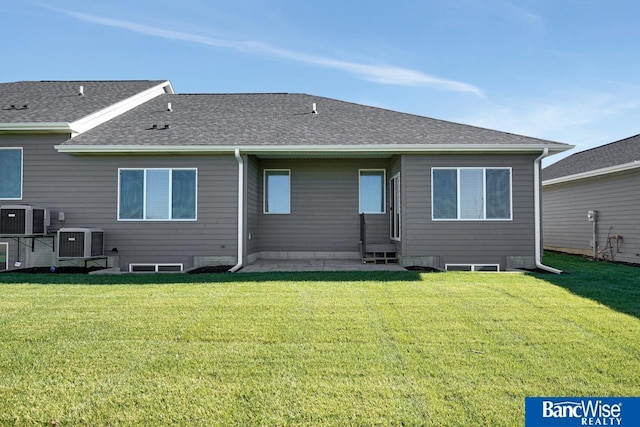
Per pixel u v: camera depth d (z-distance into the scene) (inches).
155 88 575.2
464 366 146.4
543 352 159.8
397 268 388.5
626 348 164.1
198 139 411.8
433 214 410.6
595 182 550.9
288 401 121.7
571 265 443.5
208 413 115.6
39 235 387.5
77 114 429.4
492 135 425.1
